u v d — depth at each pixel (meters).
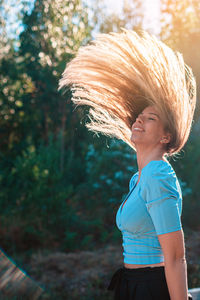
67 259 5.47
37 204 6.51
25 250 5.98
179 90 1.56
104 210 6.98
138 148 1.59
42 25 6.99
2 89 8.07
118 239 6.30
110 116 1.90
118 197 6.94
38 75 7.44
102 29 7.41
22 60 7.89
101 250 5.93
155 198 1.37
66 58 7.07
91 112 1.97
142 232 1.49
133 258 1.52
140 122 1.57
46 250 5.84
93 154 7.32
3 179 7.04
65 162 8.44
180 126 1.55
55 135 8.77
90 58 1.74
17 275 4.89
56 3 6.88
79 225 6.58
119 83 1.70
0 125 8.58
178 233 1.34
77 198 7.42
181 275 1.33
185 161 7.35
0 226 6.19
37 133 8.73
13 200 6.73
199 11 6.88
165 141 1.55
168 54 1.60
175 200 1.37
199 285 4.44
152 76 1.58
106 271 5.15
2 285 4.64
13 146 8.62
